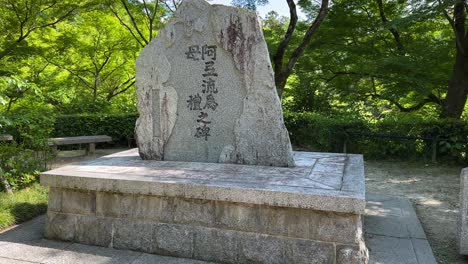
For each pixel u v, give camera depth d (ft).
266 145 12.88
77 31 40.60
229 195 9.99
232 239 10.26
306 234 9.68
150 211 10.98
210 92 13.43
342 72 34.40
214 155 13.51
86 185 11.25
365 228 13.34
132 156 15.25
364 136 28.07
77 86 47.01
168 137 13.99
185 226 10.68
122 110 43.52
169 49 13.84
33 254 10.71
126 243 11.18
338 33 32.17
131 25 41.37
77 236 11.61
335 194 9.30
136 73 14.23
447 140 26.12
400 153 27.66
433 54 27.94
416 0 25.57
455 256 11.20
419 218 14.82
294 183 10.39
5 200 14.74
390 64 27.89
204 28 13.37
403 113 33.68
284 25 37.78
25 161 18.07
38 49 33.86
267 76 12.71
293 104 39.29
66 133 35.32
